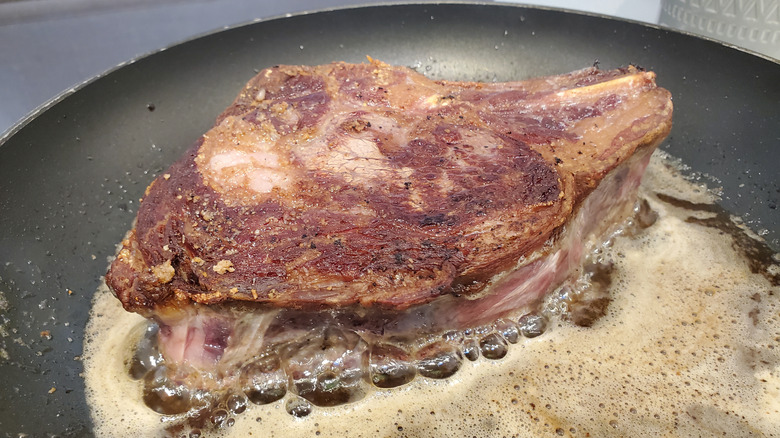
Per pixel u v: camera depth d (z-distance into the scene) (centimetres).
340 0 43
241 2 40
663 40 27
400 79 23
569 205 18
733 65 25
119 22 37
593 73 23
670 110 21
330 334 18
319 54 29
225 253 16
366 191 18
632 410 18
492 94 22
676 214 25
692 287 22
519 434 17
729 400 18
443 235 17
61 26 35
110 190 23
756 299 21
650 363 19
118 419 17
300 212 17
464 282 17
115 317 20
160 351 18
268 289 16
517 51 29
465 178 18
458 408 18
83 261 21
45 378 17
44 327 19
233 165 19
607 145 20
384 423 17
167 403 18
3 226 19
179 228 17
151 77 25
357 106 21
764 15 26
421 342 19
